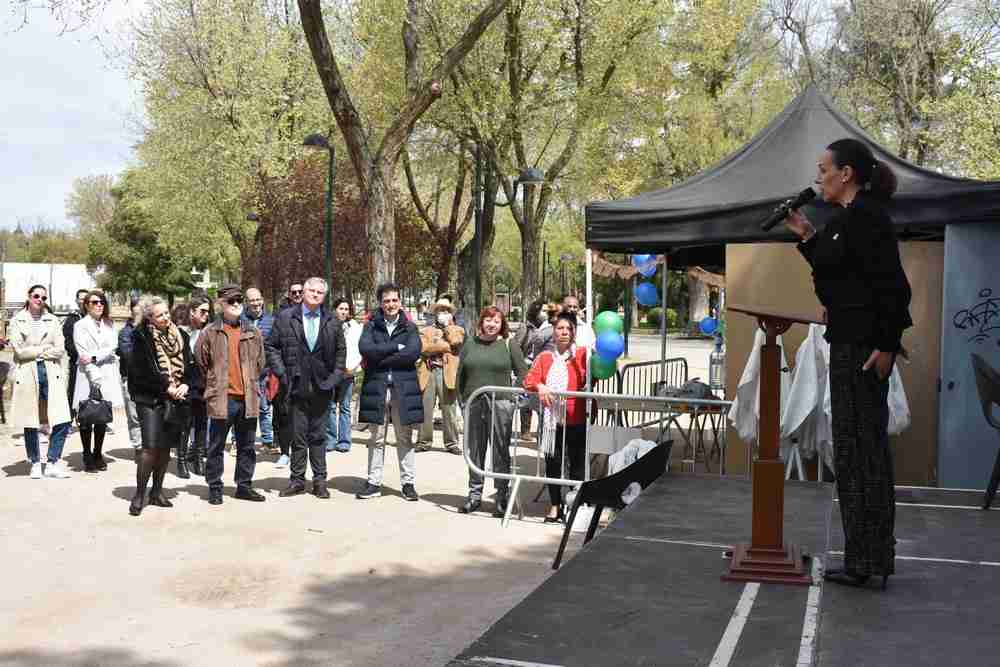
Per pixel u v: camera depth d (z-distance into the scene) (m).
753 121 41.19
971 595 3.70
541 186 28.30
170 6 35.28
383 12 25.80
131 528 8.16
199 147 37.25
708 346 44.34
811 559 4.20
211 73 35.75
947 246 8.30
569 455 8.83
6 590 6.30
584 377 8.86
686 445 10.55
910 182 8.51
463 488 10.34
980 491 6.26
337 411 13.05
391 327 9.52
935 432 9.05
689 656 3.02
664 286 15.03
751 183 9.07
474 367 9.06
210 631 5.50
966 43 25.25
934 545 4.58
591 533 6.46
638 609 3.50
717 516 5.14
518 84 26.38
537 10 25.77
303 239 38.19
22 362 10.42
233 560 7.13
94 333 10.78
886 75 34.22
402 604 6.06
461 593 6.32
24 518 8.48
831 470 8.53
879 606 3.56
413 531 8.16
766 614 3.44
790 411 8.14
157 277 73.81
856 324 3.80
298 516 8.72
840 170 3.88
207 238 45.22
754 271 9.47
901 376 9.10
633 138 29.75
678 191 9.31
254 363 9.49
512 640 3.16
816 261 3.91
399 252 39.81
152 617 5.75
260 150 34.41
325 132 35.22
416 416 9.52
